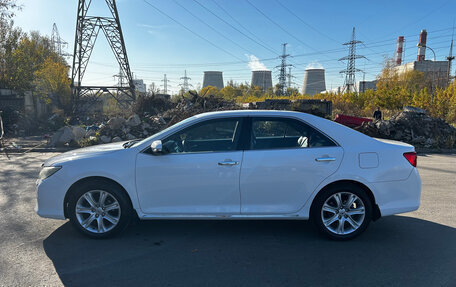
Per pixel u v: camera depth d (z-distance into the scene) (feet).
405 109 53.93
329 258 11.69
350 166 12.94
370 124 50.42
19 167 28.76
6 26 80.69
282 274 10.48
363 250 12.41
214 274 10.44
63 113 96.48
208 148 13.17
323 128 13.38
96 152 13.30
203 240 13.23
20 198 18.72
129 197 12.94
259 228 14.66
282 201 12.98
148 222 15.25
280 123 13.44
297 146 13.16
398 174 13.20
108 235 13.03
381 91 105.40
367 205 13.05
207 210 12.91
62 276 10.17
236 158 12.84
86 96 113.50
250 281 10.02
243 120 13.44
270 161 12.81
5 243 12.62
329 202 13.20
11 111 65.87
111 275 10.28
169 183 12.80
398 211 13.23
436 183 24.06
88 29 111.14
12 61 81.71
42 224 14.70
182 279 10.10
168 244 12.78
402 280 10.19
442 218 16.19
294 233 14.10
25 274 10.25
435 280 10.21
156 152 12.62
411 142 48.52
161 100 67.05
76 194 12.81
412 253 12.17
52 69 106.32
